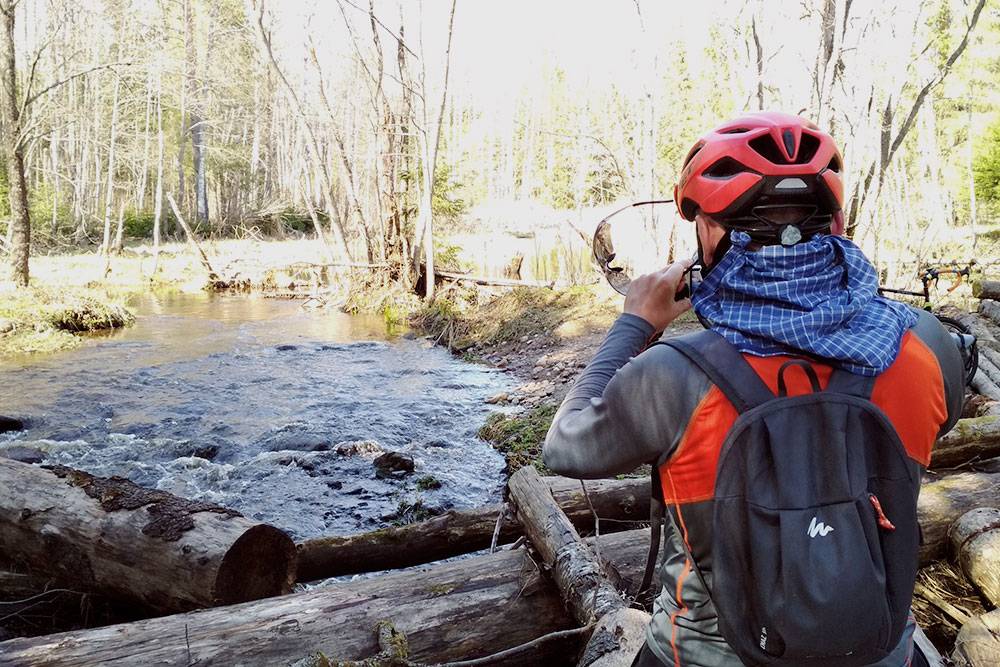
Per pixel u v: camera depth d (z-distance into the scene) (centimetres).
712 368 136
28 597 441
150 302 2073
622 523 460
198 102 3309
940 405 140
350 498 676
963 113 2631
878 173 1224
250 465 762
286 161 4803
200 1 3381
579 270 2056
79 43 3062
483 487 706
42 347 1367
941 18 1470
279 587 399
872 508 130
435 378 1194
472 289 1791
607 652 264
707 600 142
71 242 3275
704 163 151
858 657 128
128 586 407
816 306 138
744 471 131
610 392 145
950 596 364
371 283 1947
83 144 3569
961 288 1212
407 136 1941
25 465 473
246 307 1997
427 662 308
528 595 330
